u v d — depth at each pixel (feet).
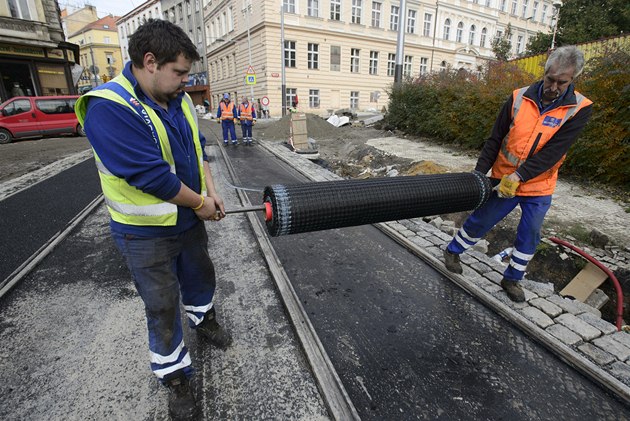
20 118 42.93
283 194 6.48
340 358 7.81
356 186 7.13
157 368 5.89
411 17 103.65
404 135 42.80
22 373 7.08
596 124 19.16
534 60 39.86
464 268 11.35
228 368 7.34
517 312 9.13
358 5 93.61
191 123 6.28
